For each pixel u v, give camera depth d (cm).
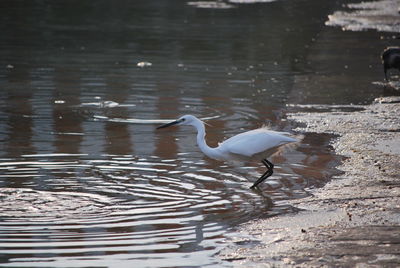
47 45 2828
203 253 856
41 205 1034
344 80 2164
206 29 3328
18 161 1284
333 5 4353
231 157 1166
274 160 1311
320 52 2697
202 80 2177
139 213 1010
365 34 3111
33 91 1980
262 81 2167
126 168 1257
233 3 4450
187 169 1260
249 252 850
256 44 2920
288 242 877
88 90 2006
